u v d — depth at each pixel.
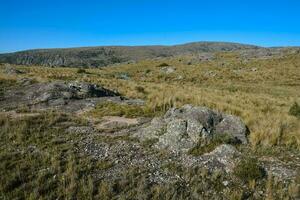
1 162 12.45
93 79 42.06
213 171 12.25
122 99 25.89
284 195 10.59
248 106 25.66
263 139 15.08
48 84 26.83
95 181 11.38
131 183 11.27
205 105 23.84
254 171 11.66
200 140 14.36
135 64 103.00
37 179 11.17
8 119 17.80
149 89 33.81
